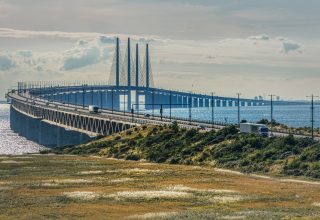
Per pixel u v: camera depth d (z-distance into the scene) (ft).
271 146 428.97
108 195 298.97
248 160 411.95
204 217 236.02
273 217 233.55
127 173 390.42
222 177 365.61
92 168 426.51
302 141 422.41
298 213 244.22
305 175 363.97
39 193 310.65
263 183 339.57
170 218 235.81
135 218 239.09
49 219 239.71
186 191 310.45
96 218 241.14
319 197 290.56
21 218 241.55
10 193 311.47
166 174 380.99
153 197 291.58
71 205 272.72
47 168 431.84
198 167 423.64
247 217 234.17
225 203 275.39
